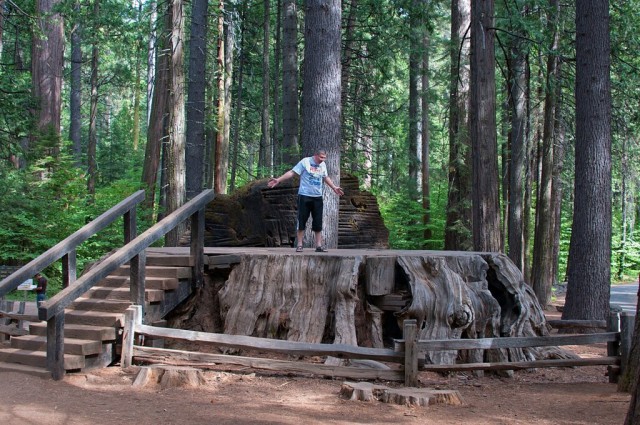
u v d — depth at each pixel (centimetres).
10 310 1098
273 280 964
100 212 2295
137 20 2266
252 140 4212
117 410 649
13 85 2423
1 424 593
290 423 613
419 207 2709
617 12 2044
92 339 837
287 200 1502
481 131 1494
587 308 1456
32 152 2300
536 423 648
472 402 738
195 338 828
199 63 2088
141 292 897
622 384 821
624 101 2309
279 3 3161
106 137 5078
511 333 954
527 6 2061
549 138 2305
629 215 4762
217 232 1462
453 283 936
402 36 2470
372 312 938
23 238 2159
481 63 1505
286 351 801
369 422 624
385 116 2897
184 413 640
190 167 2075
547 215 2333
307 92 1414
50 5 2545
